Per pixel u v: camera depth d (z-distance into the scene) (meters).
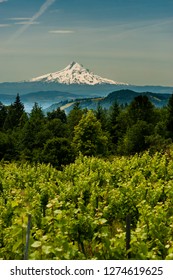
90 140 78.38
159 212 13.12
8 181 28.83
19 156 81.12
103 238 10.49
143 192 18.31
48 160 65.94
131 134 81.25
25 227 10.79
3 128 127.12
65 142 67.38
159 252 10.56
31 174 30.47
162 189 18.88
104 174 25.33
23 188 29.06
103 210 15.47
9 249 11.29
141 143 79.81
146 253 10.11
